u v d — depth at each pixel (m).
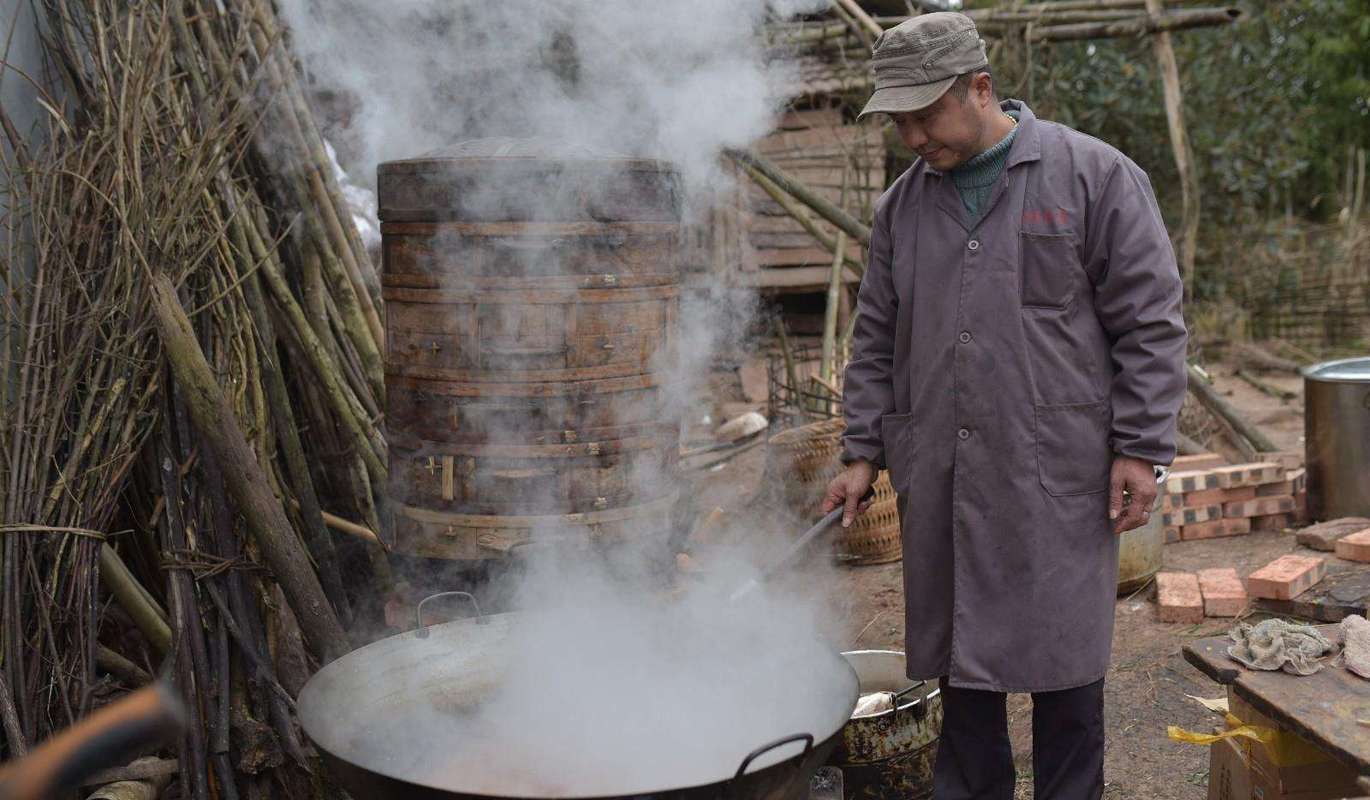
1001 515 2.09
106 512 2.56
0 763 2.32
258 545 2.67
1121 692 3.10
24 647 2.37
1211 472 4.32
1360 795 1.87
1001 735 2.27
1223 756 2.35
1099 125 9.38
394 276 2.83
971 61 2.01
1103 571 2.13
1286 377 8.27
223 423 2.54
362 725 2.14
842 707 2.00
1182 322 2.04
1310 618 3.36
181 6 3.23
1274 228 10.43
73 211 2.67
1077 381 2.08
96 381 2.57
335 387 3.28
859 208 6.89
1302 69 11.00
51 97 3.00
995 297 2.07
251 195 3.24
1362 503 4.15
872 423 2.34
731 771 2.01
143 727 0.86
